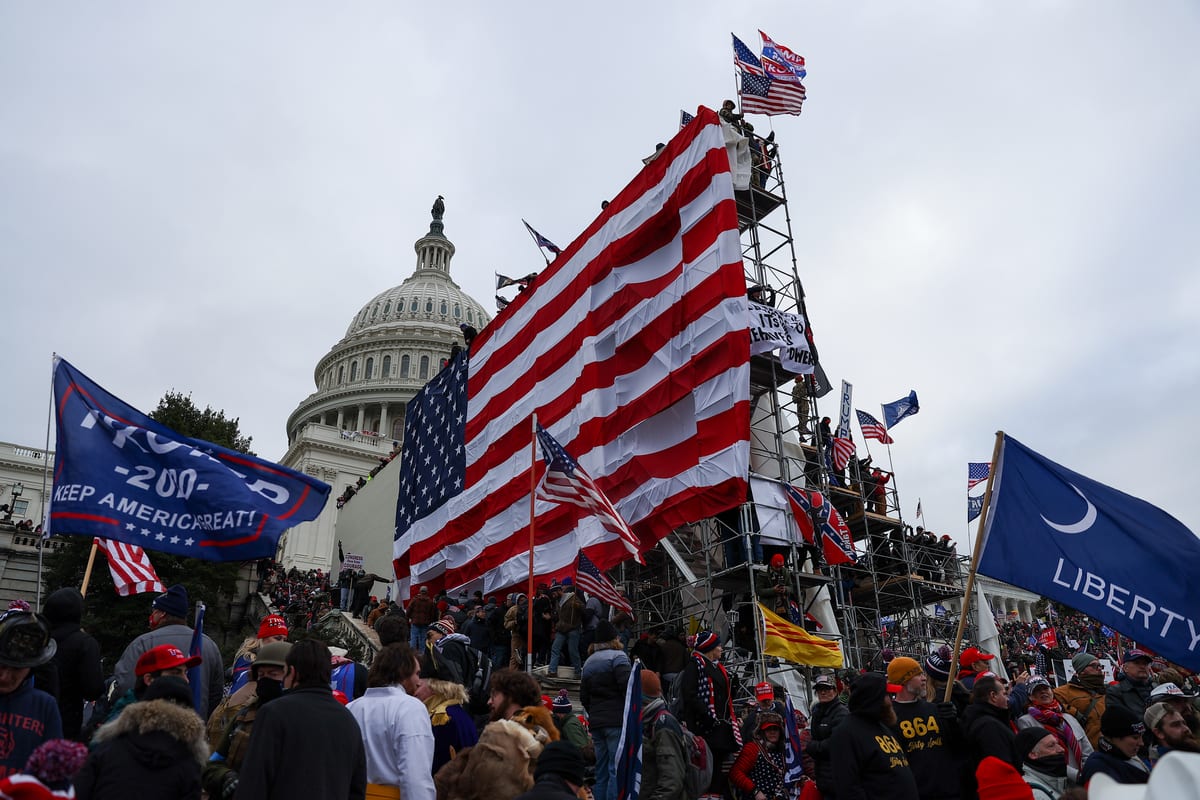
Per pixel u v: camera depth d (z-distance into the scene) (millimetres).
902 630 23938
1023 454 8836
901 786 6164
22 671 5281
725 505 16328
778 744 9211
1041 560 8344
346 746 4965
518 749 5043
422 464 30484
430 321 109750
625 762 6438
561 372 22766
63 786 3164
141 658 6012
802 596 18266
